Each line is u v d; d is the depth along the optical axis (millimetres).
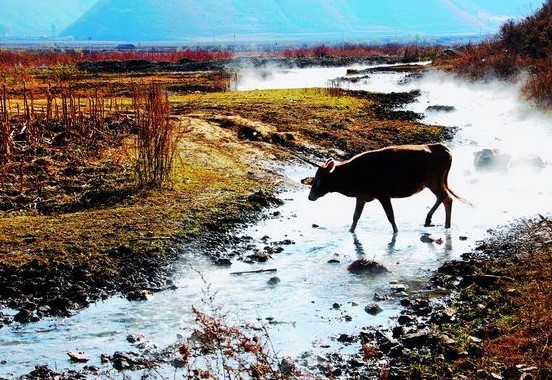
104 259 11547
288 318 9797
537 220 14375
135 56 67000
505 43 42312
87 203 14328
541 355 7746
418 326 9375
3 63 45250
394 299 10484
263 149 20422
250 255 12375
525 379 7387
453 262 11758
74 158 16625
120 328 9500
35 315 9875
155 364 8398
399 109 30328
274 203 15766
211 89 35438
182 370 8234
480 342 8586
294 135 22328
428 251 12727
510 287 10375
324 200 16516
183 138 19844
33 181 15078
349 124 25172
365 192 13820
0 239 12016
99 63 52844
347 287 11000
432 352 8570
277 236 13562
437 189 14141
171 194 15172
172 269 11562
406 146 14117
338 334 9266
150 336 9234
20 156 16250
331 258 12359
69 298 10430
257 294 10703
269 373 7930
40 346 8969
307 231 13992
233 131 22203
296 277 11430
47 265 11164
